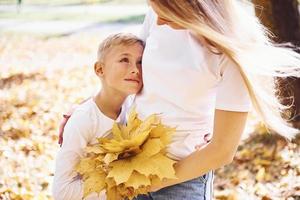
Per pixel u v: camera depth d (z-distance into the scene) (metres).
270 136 6.11
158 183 2.39
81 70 11.78
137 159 2.39
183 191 2.46
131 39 2.58
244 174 5.58
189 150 2.46
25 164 5.90
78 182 2.58
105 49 2.60
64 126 2.75
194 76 2.32
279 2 5.86
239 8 2.35
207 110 2.44
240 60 2.20
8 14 20.22
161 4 2.27
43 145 6.61
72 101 9.02
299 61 2.34
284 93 5.83
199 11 2.24
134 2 22.08
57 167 2.61
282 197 4.98
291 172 5.46
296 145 5.90
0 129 7.14
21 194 5.00
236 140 2.30
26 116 7.93
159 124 2.41
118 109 2.67
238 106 2.26
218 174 5.70
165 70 2.37
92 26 17.44
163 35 2.41
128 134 2.46
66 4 22.30
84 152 2.58
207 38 2.25
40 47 14.78
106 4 21.89
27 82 10.46
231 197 5.07
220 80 2.30
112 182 2.39
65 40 15.60
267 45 2.37
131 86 2.55
